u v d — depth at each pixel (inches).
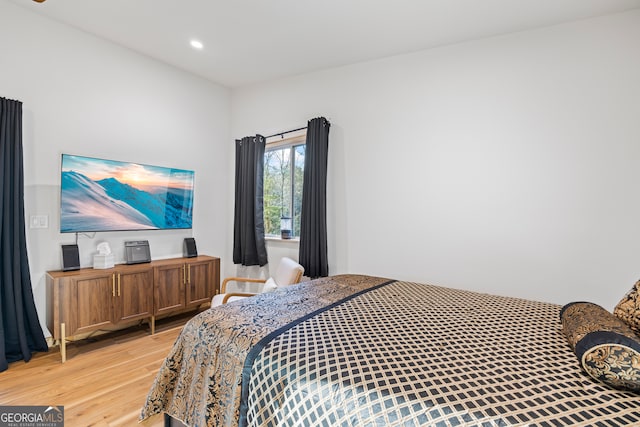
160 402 59.8
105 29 110.1
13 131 95.4
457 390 34.9
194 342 58.4
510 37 98.4
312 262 128.3
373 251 121.6
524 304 69.0
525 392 34.4
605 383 35.7
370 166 122.3
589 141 88.0
